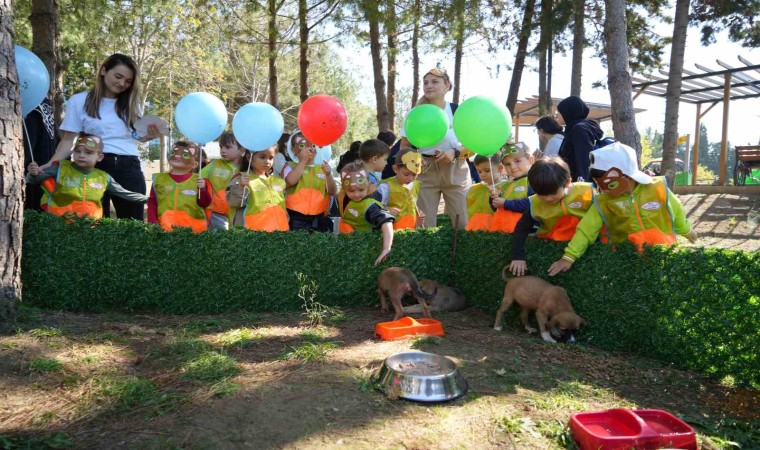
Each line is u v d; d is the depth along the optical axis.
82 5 12.40
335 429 2.76
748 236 10.28
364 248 5.28
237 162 6.41
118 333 4.02
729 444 2.83
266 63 27.58
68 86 20.62
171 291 4.72
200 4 13.11
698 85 17.69
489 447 2.69
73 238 4.48
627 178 4.11
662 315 3.99
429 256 5.67
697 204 13.20
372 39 11.95
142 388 3.13
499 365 3.77
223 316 4.73
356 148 7.87
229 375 3.37
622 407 3.22
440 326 4.46
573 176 5.43
